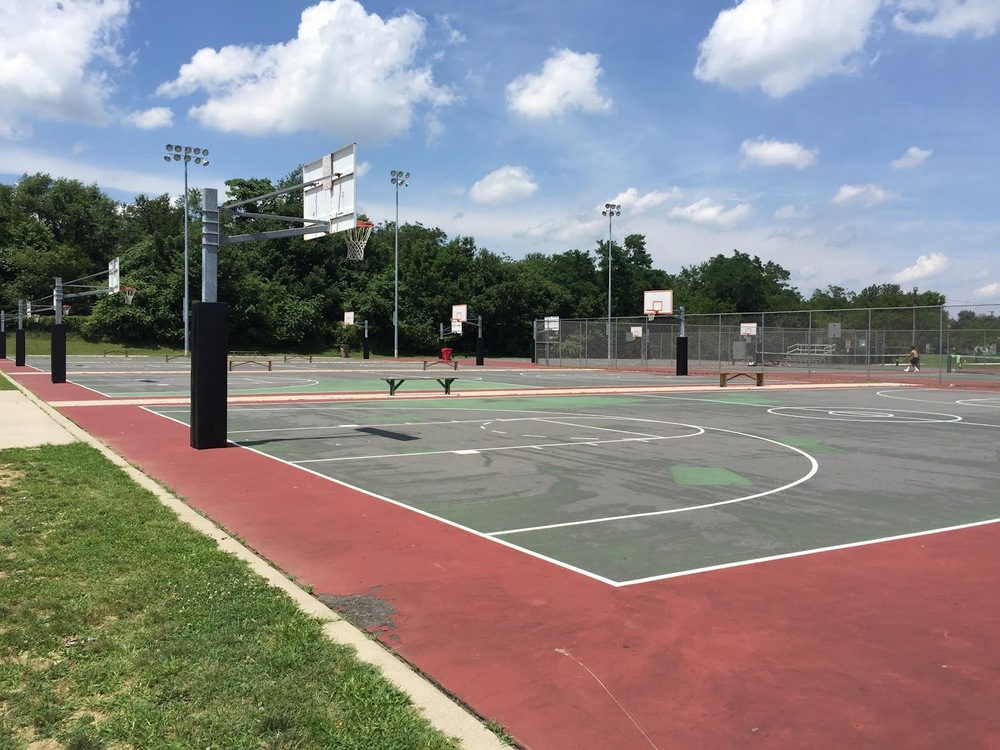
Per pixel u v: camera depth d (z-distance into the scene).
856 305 108.19
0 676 3.91
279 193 14.17
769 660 4.42
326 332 82.38
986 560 6.54
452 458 11.95
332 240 87.25
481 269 87.31
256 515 8.03
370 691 3.81
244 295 76.06
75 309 83.69
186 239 64.56
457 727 3.54
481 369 49.34
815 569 6.23
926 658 4.47
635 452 12.72
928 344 44.88
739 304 115.44
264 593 5.24
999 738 3.57
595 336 63.12
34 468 9.95
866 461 11.99
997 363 42.31
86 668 4.01
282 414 18.97
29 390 25.34
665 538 7.19
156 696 3.71
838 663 4.39
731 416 19.20
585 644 4.62
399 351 83.50
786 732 3.59
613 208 63.50
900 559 6.54
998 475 10.80
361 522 7.76
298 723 3.47
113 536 6.61
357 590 5.62
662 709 3.81
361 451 12.64
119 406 20.02
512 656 4.43
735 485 9.90
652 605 5.34
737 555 6.64
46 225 95.88
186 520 7.36
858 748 3.46
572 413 19.69
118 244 101.56
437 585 5.75
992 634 4.85
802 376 40.53
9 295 77.88
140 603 4.98
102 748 3.26
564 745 3.44
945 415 19.86
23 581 5.36
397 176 68.25
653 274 99.31
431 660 4.36
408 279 84.88
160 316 73.00
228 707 3.61
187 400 21.88
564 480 10.14
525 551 6.71
